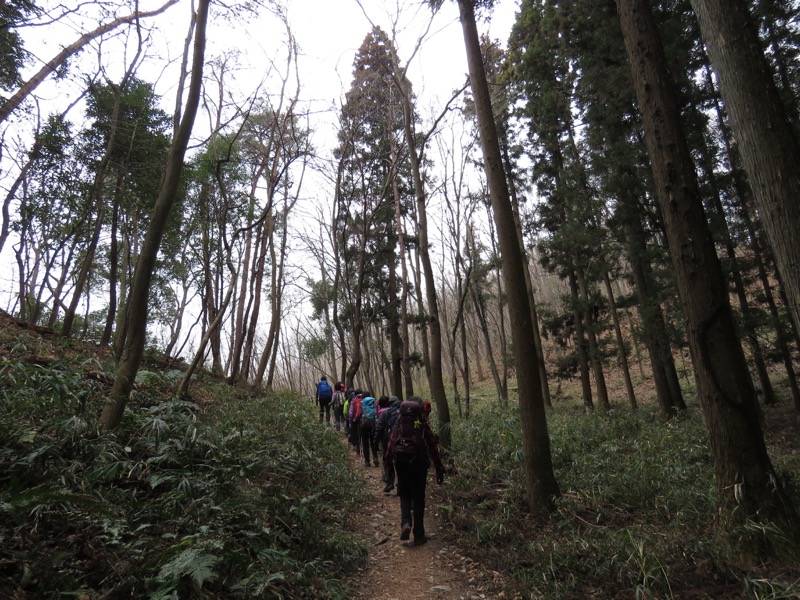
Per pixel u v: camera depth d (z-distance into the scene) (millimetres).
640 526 4473
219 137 11250
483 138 6273
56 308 11750
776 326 10664
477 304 20031
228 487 4281
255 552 3588
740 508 4016
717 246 10789
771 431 10469
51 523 2975
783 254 3182
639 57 4914
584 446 8477
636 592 3367
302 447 7102
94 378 6242
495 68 14453
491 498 6047
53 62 7852
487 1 6633
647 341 12344
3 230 10008
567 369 19109
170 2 8375
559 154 15336
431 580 4227
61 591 2400
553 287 36875
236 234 9305
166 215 5066
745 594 3258
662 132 4703
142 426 4789
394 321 17703
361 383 32438
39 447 3607
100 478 3590
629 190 10797
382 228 17531
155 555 2854
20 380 4430
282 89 11805
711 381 4301
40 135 9805
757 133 3309
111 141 9883
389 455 5359
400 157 12773
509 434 7938
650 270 12672
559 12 12469
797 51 8875
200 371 12633
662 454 7172
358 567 4488
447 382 33500
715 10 3555
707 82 10555
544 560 4133
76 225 10852
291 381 39344
